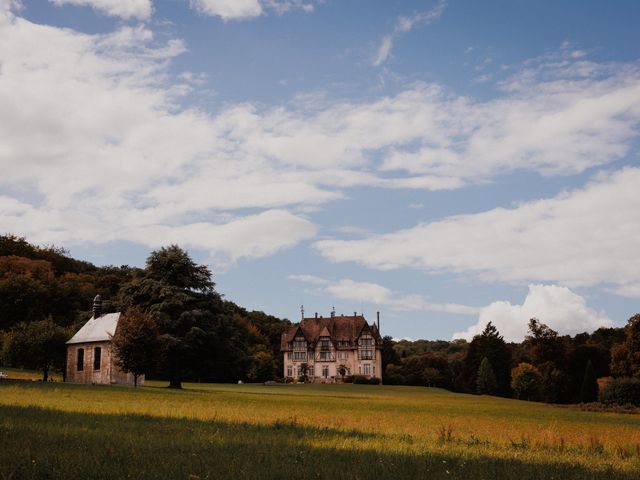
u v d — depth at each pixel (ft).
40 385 157.48
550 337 393.70
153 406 103.30
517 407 200.85
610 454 64.44
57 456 42.93
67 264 460.14
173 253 223.51
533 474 46.78
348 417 98.89
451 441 68.64
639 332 286.87
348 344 467.52
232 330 230.68
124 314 218.18
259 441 58.29
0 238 446.60
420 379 480.64
